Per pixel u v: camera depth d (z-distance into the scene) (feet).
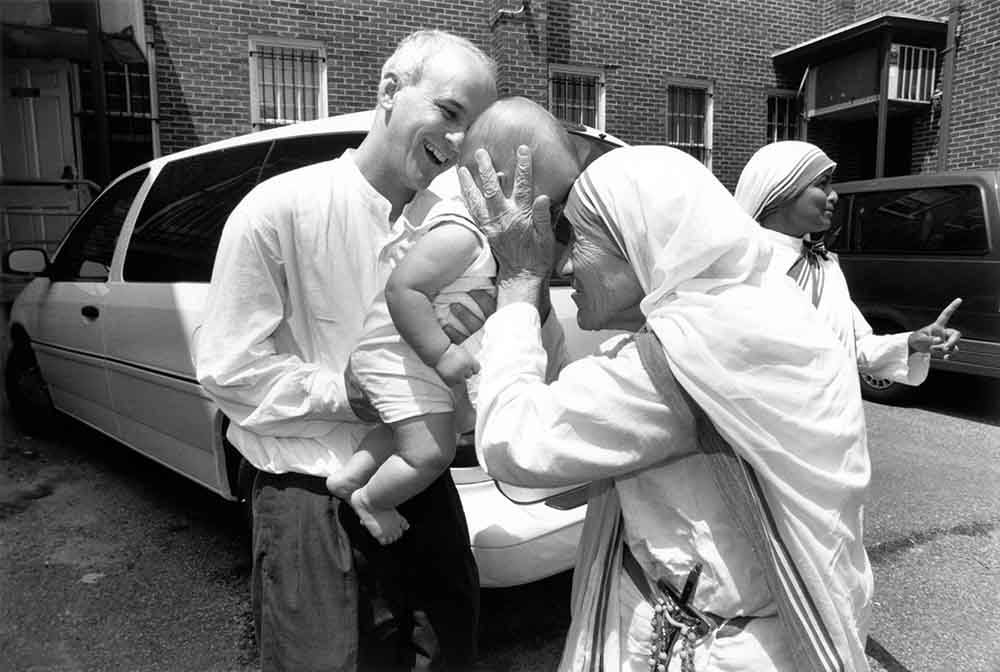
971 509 13.47
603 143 10.39
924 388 22.85
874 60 36.96
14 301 16.85
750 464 3.43
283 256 5.20
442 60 5.05
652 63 37.99
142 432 12.21
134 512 12.73
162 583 10.30
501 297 4.03
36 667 8.34
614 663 4.02
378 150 5.28
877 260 20.88
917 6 38.37
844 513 3.45
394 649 5.57
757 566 3.58
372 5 32.24
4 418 17.38
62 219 28.40
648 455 3.53
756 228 3.78
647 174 3.62
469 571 5.97
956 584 10.81
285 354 5.34
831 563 3.40
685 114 39.52
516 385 3.76
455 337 4.58
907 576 11.05
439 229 4.52
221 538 11.74
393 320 4.54
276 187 5.27
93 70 25.57
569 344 8.79
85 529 12.02
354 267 5.24
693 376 3.35
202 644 8.87
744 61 40.27
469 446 7.75
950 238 19.38
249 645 8.87
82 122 29.78
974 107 35.45
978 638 9.45
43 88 28.81
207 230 10.54
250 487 7.04
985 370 18.52
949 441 17.62
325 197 5.19
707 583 3.60
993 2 34.06
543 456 3.60
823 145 41.81
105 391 13.10
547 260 3.99
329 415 5.16
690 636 3.66
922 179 20.21
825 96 39.78
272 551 5.28
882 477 15.15
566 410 3.57
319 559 5.17
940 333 8.27
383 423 4.99
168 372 10.76
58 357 14.75
